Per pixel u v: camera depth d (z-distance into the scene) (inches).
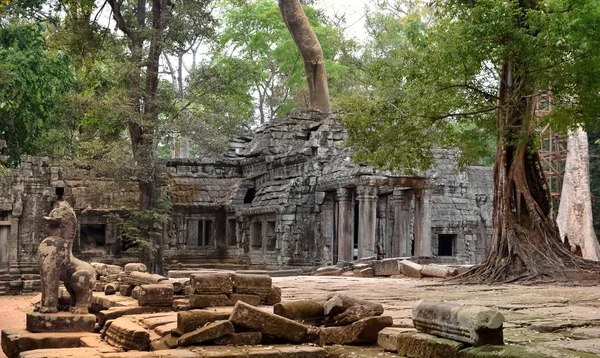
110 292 700.0
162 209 1526.8
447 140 1118.4
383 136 1051.9
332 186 1534.2
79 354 411.2
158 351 386.6
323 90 1948.8
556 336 391.2
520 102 980.6
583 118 1018.1
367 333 404.5
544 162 1908.2
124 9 1582.2
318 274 1232.2
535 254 960.3
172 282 633.6
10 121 1759.4
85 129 1784.0
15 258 1528.1
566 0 944.9
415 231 1508.4
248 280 546.0
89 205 1594.5
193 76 1560.0
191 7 1517.0
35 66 1737.2
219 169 1878.7
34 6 1865.2
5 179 1537.9
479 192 1852.9
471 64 946.7
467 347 331.6
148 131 1505.9
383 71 1039.6
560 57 939.3
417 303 371.9
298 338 413.1
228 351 380.8
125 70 1446.9
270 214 1663.4
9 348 497.7
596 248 1606.8
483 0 897.5
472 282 944.3
